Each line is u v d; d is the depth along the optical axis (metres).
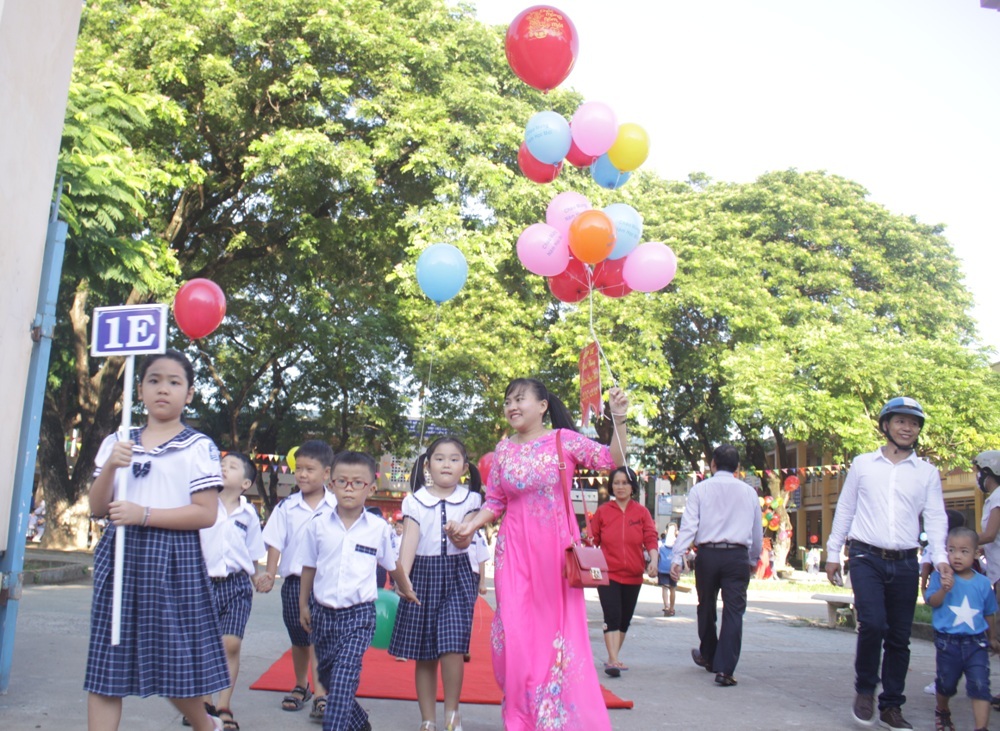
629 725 5.35
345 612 4.87
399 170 18.19
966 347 24.78
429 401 24.84
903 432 5.65
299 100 17.33
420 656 4.96
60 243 5.68
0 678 5.35
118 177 12.16
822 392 23.41
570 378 24.42
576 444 4.62
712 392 29.00
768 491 30.44
